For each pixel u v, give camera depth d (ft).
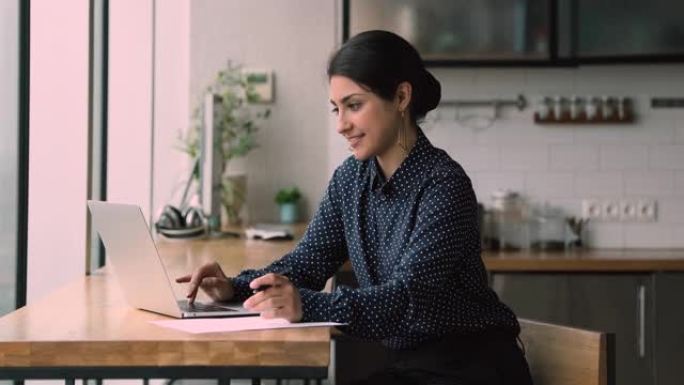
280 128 19.31
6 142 10.53
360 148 7.98
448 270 7.57
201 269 8.23
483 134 18.11
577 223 17.88
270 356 6.51
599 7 16.79
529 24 16.92
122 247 7.63
